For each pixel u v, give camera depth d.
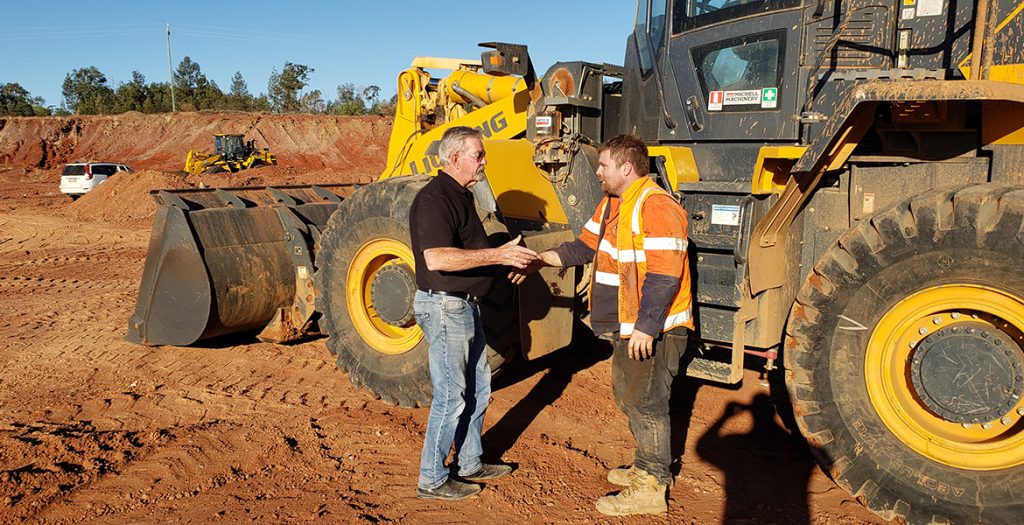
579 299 5.41
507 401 5.01
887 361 3.38
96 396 5.17
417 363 4.75
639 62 4.65
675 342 3.40
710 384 5.28
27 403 5.01
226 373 5.67
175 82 72.62
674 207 3.21
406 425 4.60
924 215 3.21
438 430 3.61
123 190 20.25
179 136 48.12
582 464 4.07
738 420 4.65
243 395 5.18
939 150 3.75
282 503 3.62
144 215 18.38
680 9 4.34
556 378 5.48
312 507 3.58
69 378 5.56
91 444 4.22
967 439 3.23
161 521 3.45
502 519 3.50
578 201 4.89
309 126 48.41
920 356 3.27
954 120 3.57
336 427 4.57
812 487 3.79
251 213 6.11
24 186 31.20
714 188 4.00
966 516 3.17
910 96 3.11
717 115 4.22
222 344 6.49
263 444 4.30
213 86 69.62
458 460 3.87
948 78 3.69
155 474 3.91
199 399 5.11
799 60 3.93
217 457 4.13
